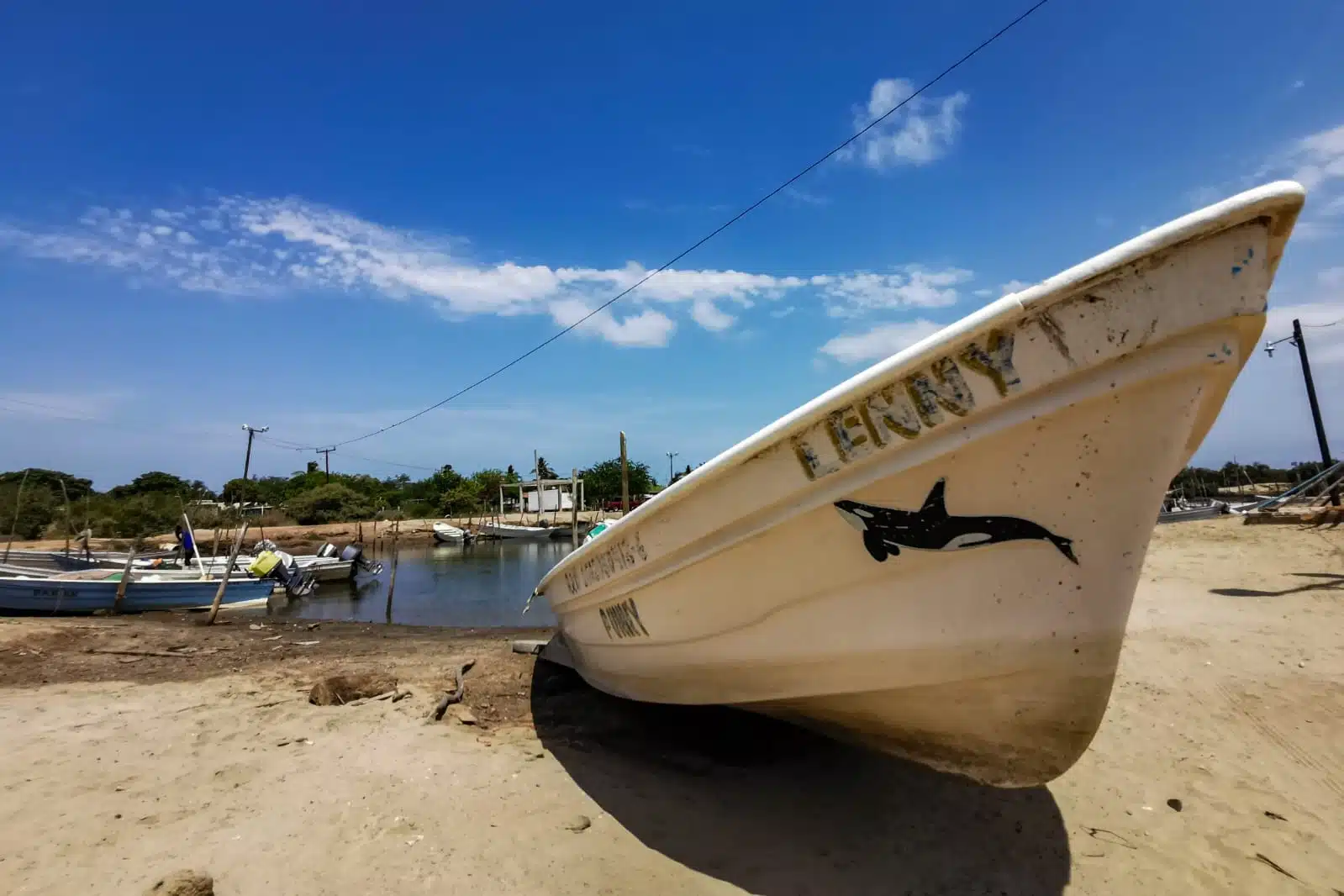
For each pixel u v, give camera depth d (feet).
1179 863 11.64
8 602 48.26
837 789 14.14
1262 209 7.52
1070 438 8.72
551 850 11.55
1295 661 20.62
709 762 15.64
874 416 9.45
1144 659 21.84
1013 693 9.84
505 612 57.67
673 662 13.84
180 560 69.31
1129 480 8.72
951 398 8.93
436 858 11.19
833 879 11.00
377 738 16.75
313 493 188.14
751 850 11.78
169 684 23.63
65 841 11.60
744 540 11.07
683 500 11.73
